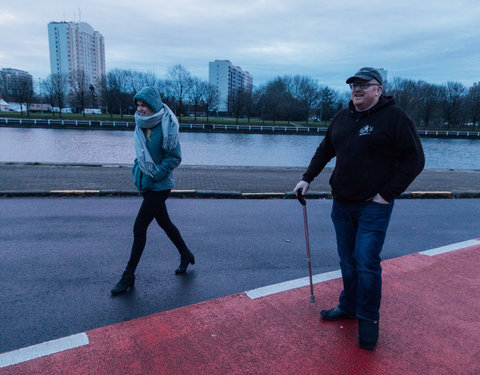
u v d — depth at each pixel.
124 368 2.39
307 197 8.05
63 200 7.08
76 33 156.62
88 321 2.98
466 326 2.99
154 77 92.25
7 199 7.03
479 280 3.89
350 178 2.59
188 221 5.95
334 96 103.12
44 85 87.00
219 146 42.56
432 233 5.72
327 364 2.46
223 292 3.55
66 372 2.34
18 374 2.32
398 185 2.40
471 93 89.19
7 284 3.60
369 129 2.47
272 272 4.05
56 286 3.59
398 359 2.54
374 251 2.54
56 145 35.78
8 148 32.72
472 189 9.24
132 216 6.07
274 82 112.50
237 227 5.70
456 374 2.40
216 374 2.34
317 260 4.45
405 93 87.06
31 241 4.79
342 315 3.02
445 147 50.25
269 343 2.69
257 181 9.51
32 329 2.85
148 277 3.86
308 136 63.41
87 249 4.57
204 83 92.50
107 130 58.25
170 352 2.57
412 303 3.37
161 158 3.48
